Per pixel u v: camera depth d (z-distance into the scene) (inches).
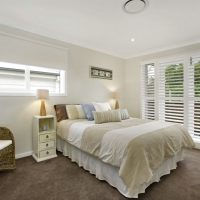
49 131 107.2
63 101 129.6
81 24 103.9
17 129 106.1
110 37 126.1
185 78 135.7
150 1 77.9
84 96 144.3
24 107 109.0
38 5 82.6
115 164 67.7
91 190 71.1
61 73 132.2
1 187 73.0
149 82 163.3
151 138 72.1
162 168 82.0
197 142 126.7
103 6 82.7
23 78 113.0
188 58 134.0
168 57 147.0
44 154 105.0
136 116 174.7
